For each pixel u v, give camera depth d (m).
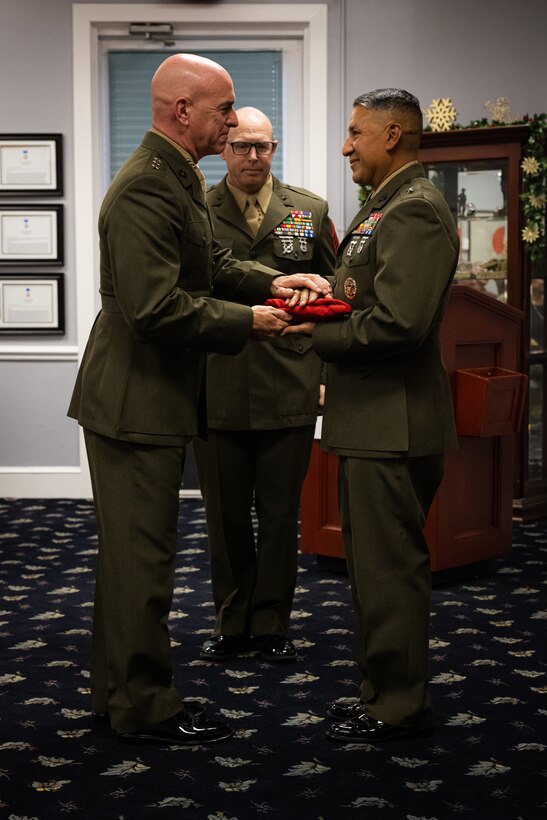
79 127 7.09
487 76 6.90
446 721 3.08
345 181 7.10
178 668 3.60
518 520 6.34
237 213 3.75
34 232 7.16
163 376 2.88
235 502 3.72
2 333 7.21
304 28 7.09
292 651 3.68
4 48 7.08
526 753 2.83
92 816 2.46
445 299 2.90
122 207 2.78
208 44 7.17
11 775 2.70
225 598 3.76
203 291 3.02
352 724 2.94
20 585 4.82
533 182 6.23
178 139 2.92
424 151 6.44
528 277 6.34
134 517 2.88
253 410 3.63
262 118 3.69
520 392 4.83
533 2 6.84
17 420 7.26
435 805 2.51
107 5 7.04
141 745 2.90
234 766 2.75
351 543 3.00
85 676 3.52
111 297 2.93
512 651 3.79
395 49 6.97
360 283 2.91
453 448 2.97
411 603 2.89
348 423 2.90
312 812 2.48
